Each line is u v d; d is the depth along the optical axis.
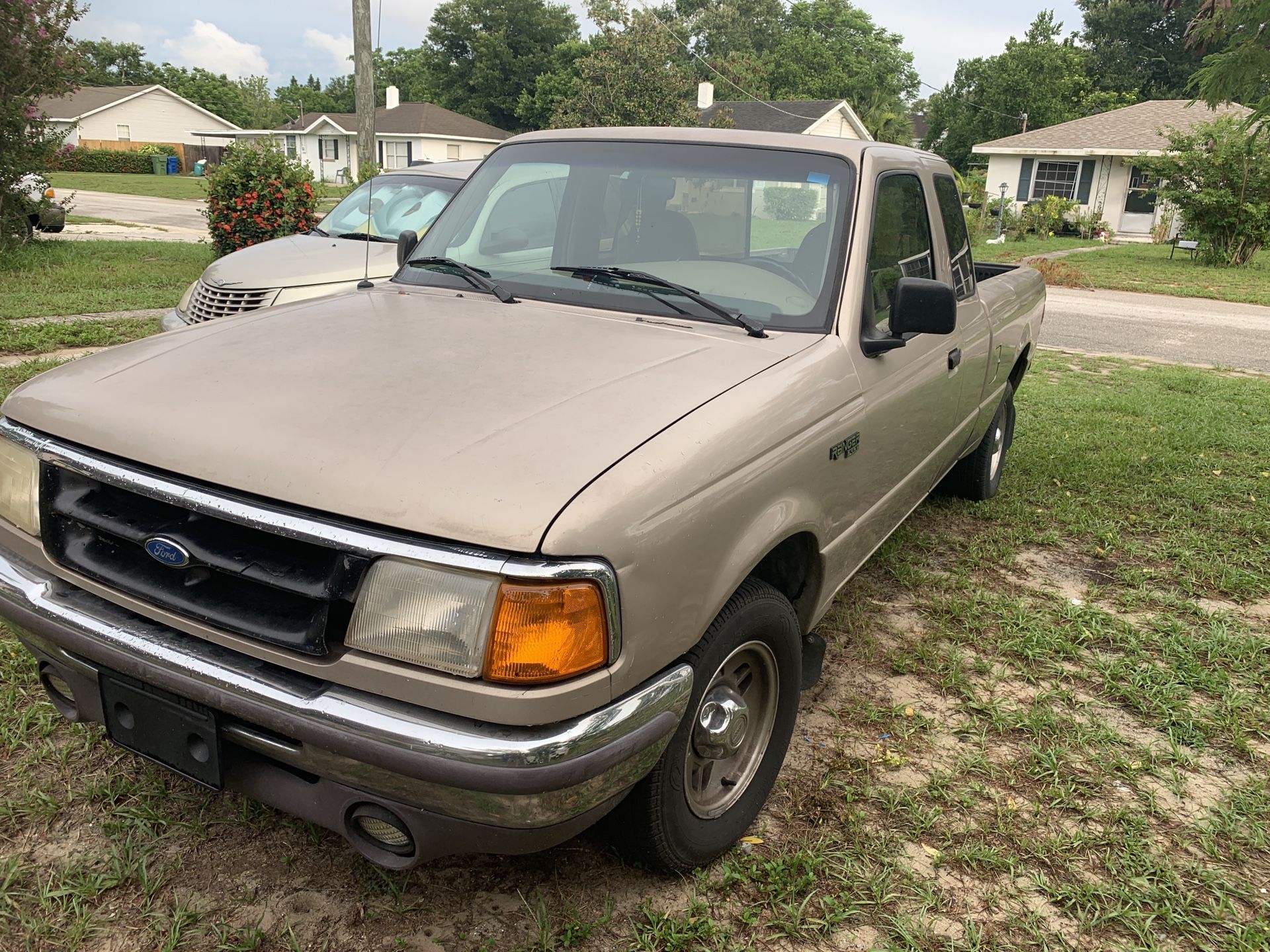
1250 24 5.40
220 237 13.95
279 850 2.52
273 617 1.95
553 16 71.31
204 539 2.00
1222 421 7.64
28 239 15.82
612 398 2.23
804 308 2.91
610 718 1.89
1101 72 56.94
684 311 2.90
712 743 2.42
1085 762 3.12
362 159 9.47
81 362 2.55
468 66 71.44
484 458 1.92
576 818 1.96
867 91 62.84
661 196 3.21
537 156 3.55
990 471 5.50
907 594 4.34
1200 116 31.86
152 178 48.16
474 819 1.87
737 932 2.36
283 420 2.07
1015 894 2.53
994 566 4.70
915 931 2.38
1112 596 4.39
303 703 1.87
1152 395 8.69
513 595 1.77
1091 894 2.51
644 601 1.94
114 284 12.11
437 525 1.80
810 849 2.64
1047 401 8.34
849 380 2.82
